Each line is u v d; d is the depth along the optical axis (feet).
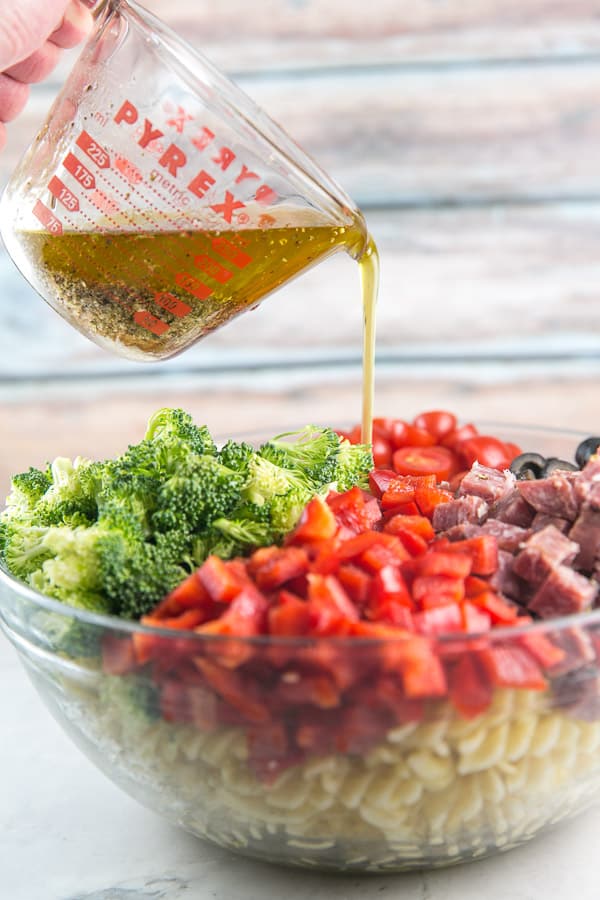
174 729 0.98
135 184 1.18
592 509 1.11
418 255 2.37
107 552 1.06
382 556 1.03
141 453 1.16
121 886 1.08
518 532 1.13
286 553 1.03
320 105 2.30
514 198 2.34
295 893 1.07
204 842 1.14
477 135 2.31
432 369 2.43
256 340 2.42
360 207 2.35
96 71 1.20
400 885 1.07
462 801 0.98
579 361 2.42
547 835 1.13
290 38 2.27
